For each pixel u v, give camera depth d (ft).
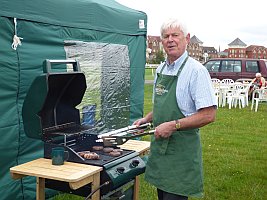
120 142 9.41
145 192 14.89
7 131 11.59
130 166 9.47
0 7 10.96
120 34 16.92
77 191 9.43
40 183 9.16
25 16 11.78
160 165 9.27
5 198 11.72
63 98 9.95
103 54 15.78
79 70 9.95
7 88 11.51
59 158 8.86
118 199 9.89
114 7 16.44
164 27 8.95
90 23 14.70
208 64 50.93
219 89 42.06
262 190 15.69
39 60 12.46
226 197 14.97
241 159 20.30
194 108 8.95
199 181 9.19
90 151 9.94
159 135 8.77
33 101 8.86
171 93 9.04
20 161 12.17
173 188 9.12
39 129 9.05
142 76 19.16
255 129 29.07
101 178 8.87
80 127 10.11
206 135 26.43
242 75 48.91
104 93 16.03
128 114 18.06
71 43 13.83
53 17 12.85
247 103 42.42
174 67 9.09
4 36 11.27
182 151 9.06
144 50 19.12
